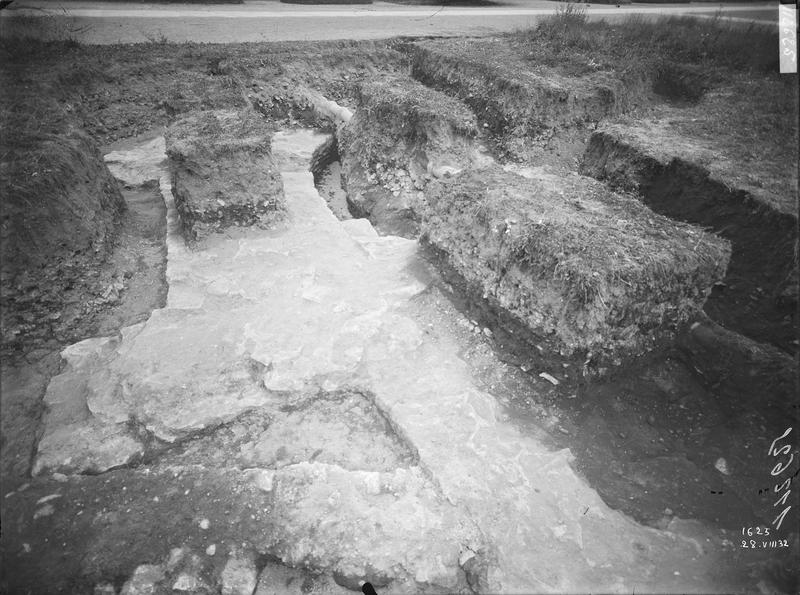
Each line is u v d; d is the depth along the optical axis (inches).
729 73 333.7
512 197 173.2
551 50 383.9
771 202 181.9
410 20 507.8
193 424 131.1
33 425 135.0
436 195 193.0
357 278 186.2
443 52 378.0
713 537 114.1
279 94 334.3
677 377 154.9
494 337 161.3
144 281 188.4
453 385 145.7
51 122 205.8
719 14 454.3
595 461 130.9
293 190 246.1
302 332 158.7
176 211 222.4
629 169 227.5
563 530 111.3
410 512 112.0
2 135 186.7
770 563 109.0
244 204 202.5
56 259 166.4
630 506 120.3
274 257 194.2
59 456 123.7
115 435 129.5
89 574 100.9
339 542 106.4
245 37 407.2
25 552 104.0
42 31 362.0
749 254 183.8
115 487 116.9
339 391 143.8
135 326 161.2
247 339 155.5
